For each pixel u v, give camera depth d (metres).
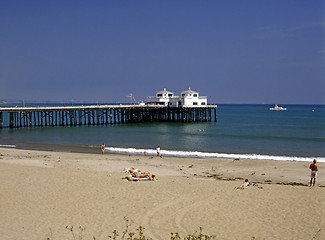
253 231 14.39
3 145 49.78
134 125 87.00
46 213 16.62
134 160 35.97
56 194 19.61
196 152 42.84
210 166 32.66
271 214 16.28
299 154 42.56
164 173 28.45
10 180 22.55
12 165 28.00
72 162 33.09
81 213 16.62
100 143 52.88
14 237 13.78
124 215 16.36
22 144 51.19
